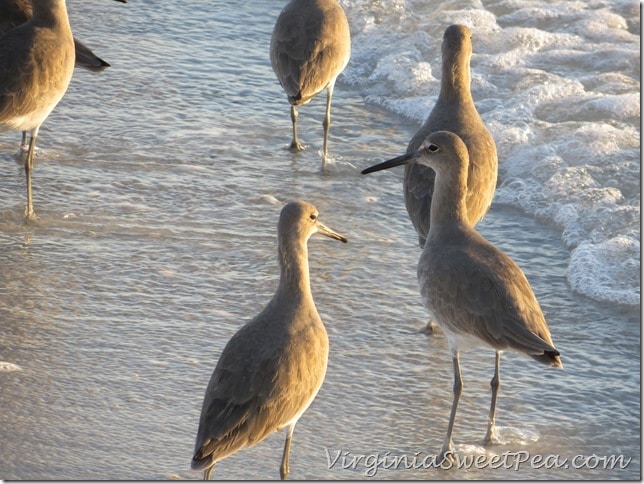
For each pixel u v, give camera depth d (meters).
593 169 16.78
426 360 12.53
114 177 16.44
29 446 10.65
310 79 17.61
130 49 20.73
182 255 14.45
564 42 21.33
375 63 21.20
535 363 12.55
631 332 13.12
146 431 10.93
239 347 10.02
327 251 14.82
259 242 14.89
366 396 11.81
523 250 15.06
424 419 11.48
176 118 18.44
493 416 11.15
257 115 18.83
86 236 14.80
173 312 13.12
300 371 10.01
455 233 11.78
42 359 12.08
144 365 12.03
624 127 18.16
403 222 15.70
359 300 13.68
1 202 15.59
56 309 13.09
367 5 22.86
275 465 10.65
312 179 16.83
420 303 13.66
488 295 10.93
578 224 15.42
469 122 14.48
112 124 18.06
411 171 14.04
